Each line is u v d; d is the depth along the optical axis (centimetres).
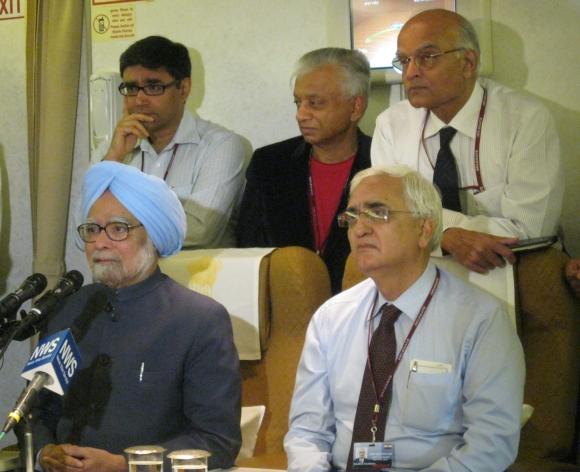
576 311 345
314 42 470
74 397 323
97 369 321
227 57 485
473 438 284
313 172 423
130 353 320
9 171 524
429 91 371
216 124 464
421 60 370
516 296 347
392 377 299
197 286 373
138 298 327
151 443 314
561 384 342
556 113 434
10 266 526
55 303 287
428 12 375
